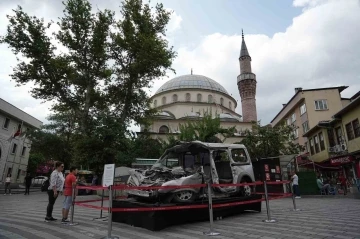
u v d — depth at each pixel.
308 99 29.50
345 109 19.73
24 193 21.86
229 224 6.75
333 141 22.69
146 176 7.67
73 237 5.41
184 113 41.41
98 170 18.47
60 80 22.73
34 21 21.67
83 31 23.05
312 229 5.78
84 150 18.41
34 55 21.52
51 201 7.63
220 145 8.74
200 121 29.83
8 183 20.77
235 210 8.26
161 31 25.80
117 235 5.59
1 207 11.24
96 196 19.22
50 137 32.12
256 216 8.08
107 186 5.71
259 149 25.53
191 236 5.40
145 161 20.31
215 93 45.19
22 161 36.28
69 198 7.43
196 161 8.95
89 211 10.05
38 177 42.47
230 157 8.79
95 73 23.70
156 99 47.06
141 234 5.68
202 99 44.06
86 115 22.75
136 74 23.89
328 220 6.95
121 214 7.30
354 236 4.99
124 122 22.64
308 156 27.30
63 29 22.66
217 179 7.90
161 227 6.14
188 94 44.28
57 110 25.83
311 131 26.09
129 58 24.39
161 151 26.41
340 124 21.42
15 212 9.63
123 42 22.95
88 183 23.92
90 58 23.47
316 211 8.96
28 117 36.44
